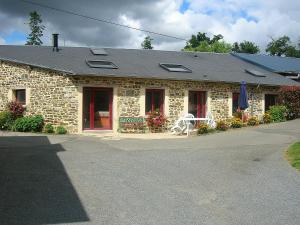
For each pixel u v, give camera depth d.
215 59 24.25
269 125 19.17
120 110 17.69
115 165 9.62
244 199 6.85
